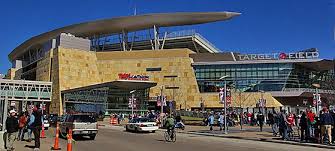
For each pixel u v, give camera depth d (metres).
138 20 106.88
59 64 88.56
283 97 84.75
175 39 106.88
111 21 108.62
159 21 106.31
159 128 42.06
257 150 18.55
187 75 90.81
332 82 70.50
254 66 88.69
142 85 71.31
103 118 71.12
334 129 20.66
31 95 83.69
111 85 69.88
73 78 90.06
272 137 26.53
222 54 92.50
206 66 91.25
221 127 36.88
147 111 79.94
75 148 19.03
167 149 18.73
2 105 18.98
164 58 92.88
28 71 108.75
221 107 85.69
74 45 93.31
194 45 107.25
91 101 80.44
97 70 96.00
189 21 105.94
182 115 52.97
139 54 94.75
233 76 89.75
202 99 87.94
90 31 113.25
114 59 95.94
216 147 20.05
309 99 83.31
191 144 21.94
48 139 24.88
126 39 111.19
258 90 87.38
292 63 86.19
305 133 22.66
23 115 22.92
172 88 90.88
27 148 18.48
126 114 76.06
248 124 53.50
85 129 24.55
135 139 25.67
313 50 85.88
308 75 91.88
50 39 106.19
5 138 17.47
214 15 103.19
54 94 87.50
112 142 22.91
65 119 25.84
